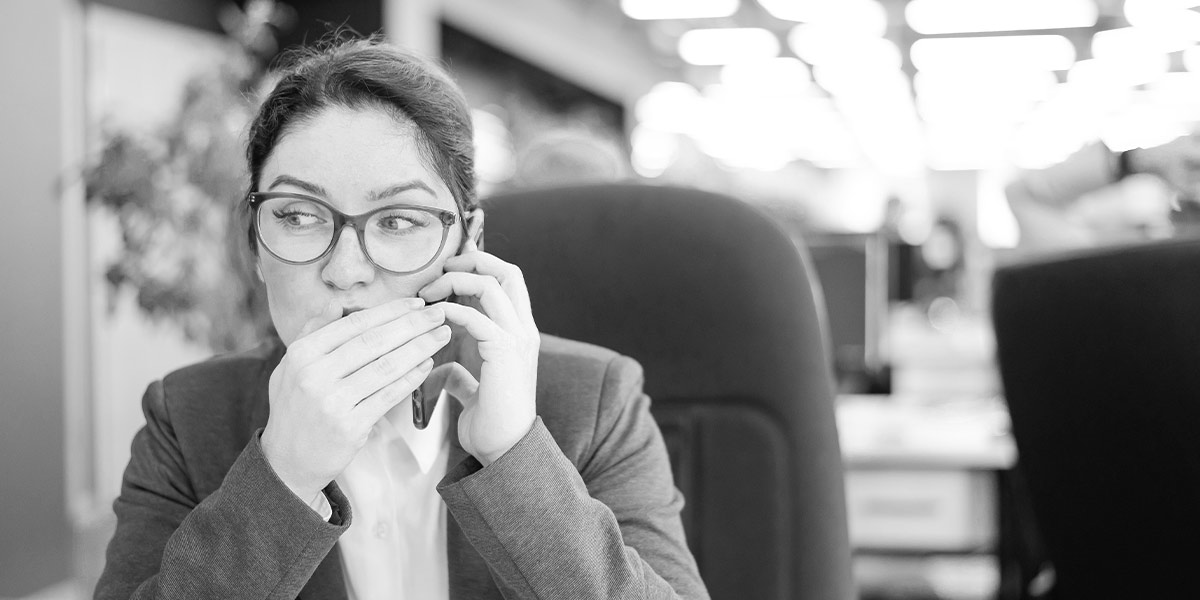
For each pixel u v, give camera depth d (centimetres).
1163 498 116
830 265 287
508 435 79
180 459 93
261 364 97
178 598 75
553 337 102
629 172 455
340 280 78
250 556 74
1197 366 110
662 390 106
